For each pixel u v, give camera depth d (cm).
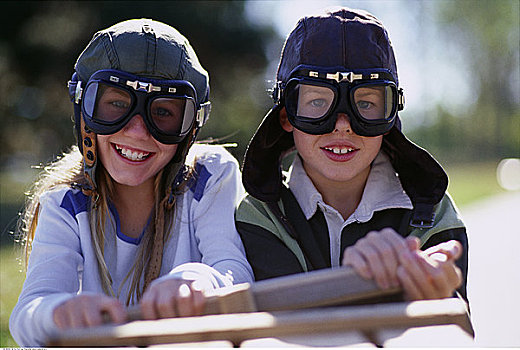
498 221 832
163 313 124
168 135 192
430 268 119
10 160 1959
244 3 1730
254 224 210
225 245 205
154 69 192
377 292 117
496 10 3175
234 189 222
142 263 207
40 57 1616
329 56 192
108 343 96
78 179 212
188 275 140
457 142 3353
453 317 104
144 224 213
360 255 119
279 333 99
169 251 211
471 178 1842
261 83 1772
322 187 211
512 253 604
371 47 195
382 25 203
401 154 209
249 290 118
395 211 207
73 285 196
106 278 202
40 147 1861
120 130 192
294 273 199
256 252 205
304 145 201
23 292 182
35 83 1662
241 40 1684
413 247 121
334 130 194
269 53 1755
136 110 188
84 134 198
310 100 195
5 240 838
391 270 118
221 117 1725
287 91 196
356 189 211
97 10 1597
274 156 215
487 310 402
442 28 3272
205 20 1659
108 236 209
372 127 191
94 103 191
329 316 101
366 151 198
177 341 97
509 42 3238
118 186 209
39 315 139
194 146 234
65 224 204
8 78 1678
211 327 98
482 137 3353
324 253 205
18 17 1579
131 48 191
